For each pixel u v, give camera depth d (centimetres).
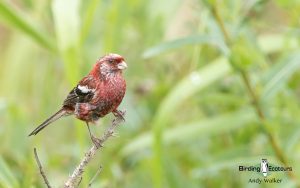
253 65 1101
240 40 1141
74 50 1081
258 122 1119
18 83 1537
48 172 1295
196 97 1316
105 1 1366
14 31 1541
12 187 973
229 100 1146
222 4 1121
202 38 1083
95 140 909
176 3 1393
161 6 1386
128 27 1384
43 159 1301
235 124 1195
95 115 1001
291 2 1177
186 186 1274
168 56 1410
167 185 1309
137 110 1367
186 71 1392
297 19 1227
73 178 832
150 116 1365
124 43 1387
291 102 1202
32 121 1530
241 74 1098
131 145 1227
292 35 1235
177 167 1281
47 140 1455
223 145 1341
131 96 1373
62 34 1084
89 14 1140
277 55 1403
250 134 1251
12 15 1188
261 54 1140
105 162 1300
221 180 1301
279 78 1097
